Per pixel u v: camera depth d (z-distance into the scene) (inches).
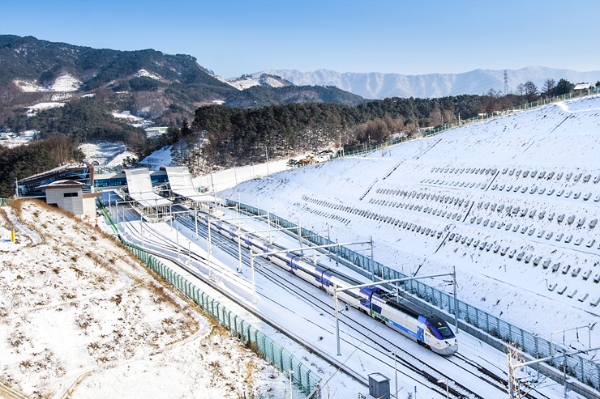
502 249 2340.1
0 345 1510.8
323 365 1675.7
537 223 2375.7
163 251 3147.1
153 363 1552.7
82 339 1624.0
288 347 1806.1
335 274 2532.0
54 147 7524.6
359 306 2124.8
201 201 4269.2
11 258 1989.4
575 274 1983.3
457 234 2615.7
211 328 1836.9
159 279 2294.5
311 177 4660.4
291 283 2546.8
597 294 1849.2
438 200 3048.7
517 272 2182.6
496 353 1750.7
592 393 1438.2
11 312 1674.5
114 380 1448.1
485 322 1902.1
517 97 7258.9
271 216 3949.3
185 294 2176.4
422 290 2263.8
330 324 2031.3
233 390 1460.4
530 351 1696.6
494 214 2618.1
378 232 3095.5
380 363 1692.9
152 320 1822.1
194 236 3599.9
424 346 1806.1
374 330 1963.6
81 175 3892.7
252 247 3117.6
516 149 3193.9
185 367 1549.0
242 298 2314.2
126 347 1628.9
